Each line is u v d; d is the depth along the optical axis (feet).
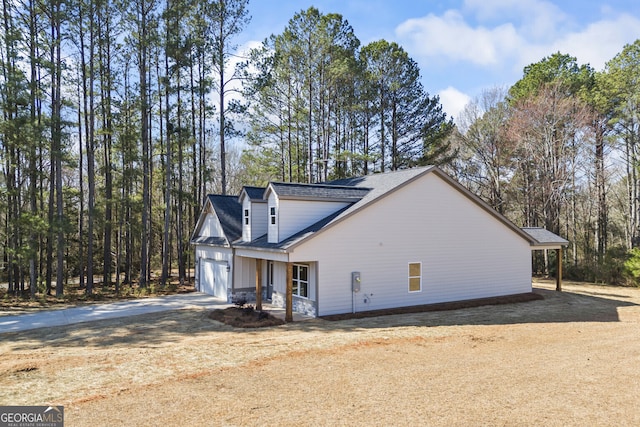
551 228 98.22
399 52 108.68
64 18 67.41
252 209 58.90
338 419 19.86
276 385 24.58
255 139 101.50
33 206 67.82
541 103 94.53
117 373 27.25
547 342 35.68
